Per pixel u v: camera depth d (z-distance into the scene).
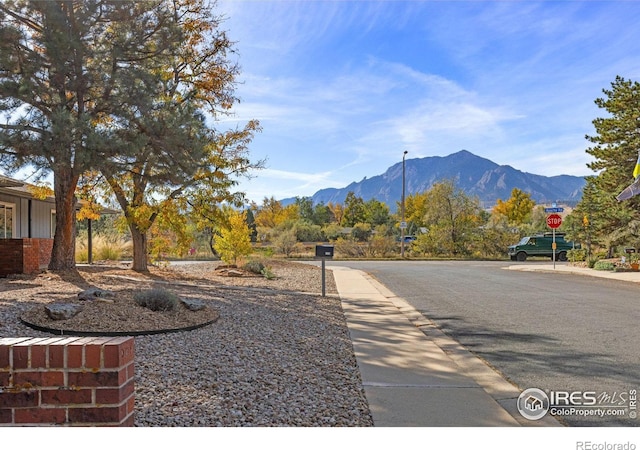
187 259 30.66
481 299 12.27
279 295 12.25
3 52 10.60
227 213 18.22
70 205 14.01
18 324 7.22
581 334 7.97
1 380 3.03
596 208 24.20
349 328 8.40
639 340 7.49
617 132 22.67
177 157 12.34
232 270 17.89
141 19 12.52
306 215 75.31
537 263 28.70
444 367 5.96
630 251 24.06
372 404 4.62
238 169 17.05
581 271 20.53
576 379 5.53
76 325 7.07
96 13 11.88
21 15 11.73
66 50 10.99
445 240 36.88
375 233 44.50
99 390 3.04
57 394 3.03
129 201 16.53
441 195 37.56
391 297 12.66
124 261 23.83
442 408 4.54
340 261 31.42
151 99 12.14
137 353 5.95
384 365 6.04
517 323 8.99
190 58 16.41
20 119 10.84
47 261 17.83
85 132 10.94
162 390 4.67
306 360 6.11
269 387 4.95
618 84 22.67
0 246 13.79
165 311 8.17
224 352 6.23
